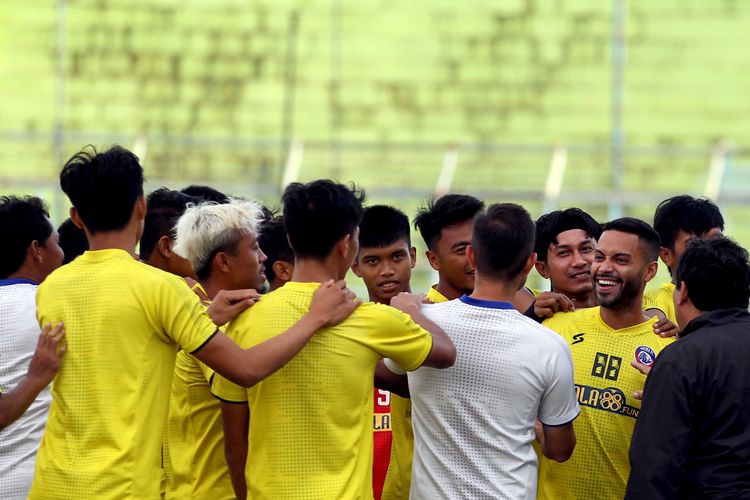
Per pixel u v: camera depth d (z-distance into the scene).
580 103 67.06
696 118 66.94
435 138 66.81
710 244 11.95
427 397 11.57
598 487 13.12
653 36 68.00
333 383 10.89
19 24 66.00
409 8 68.56
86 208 11.05
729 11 68.19
